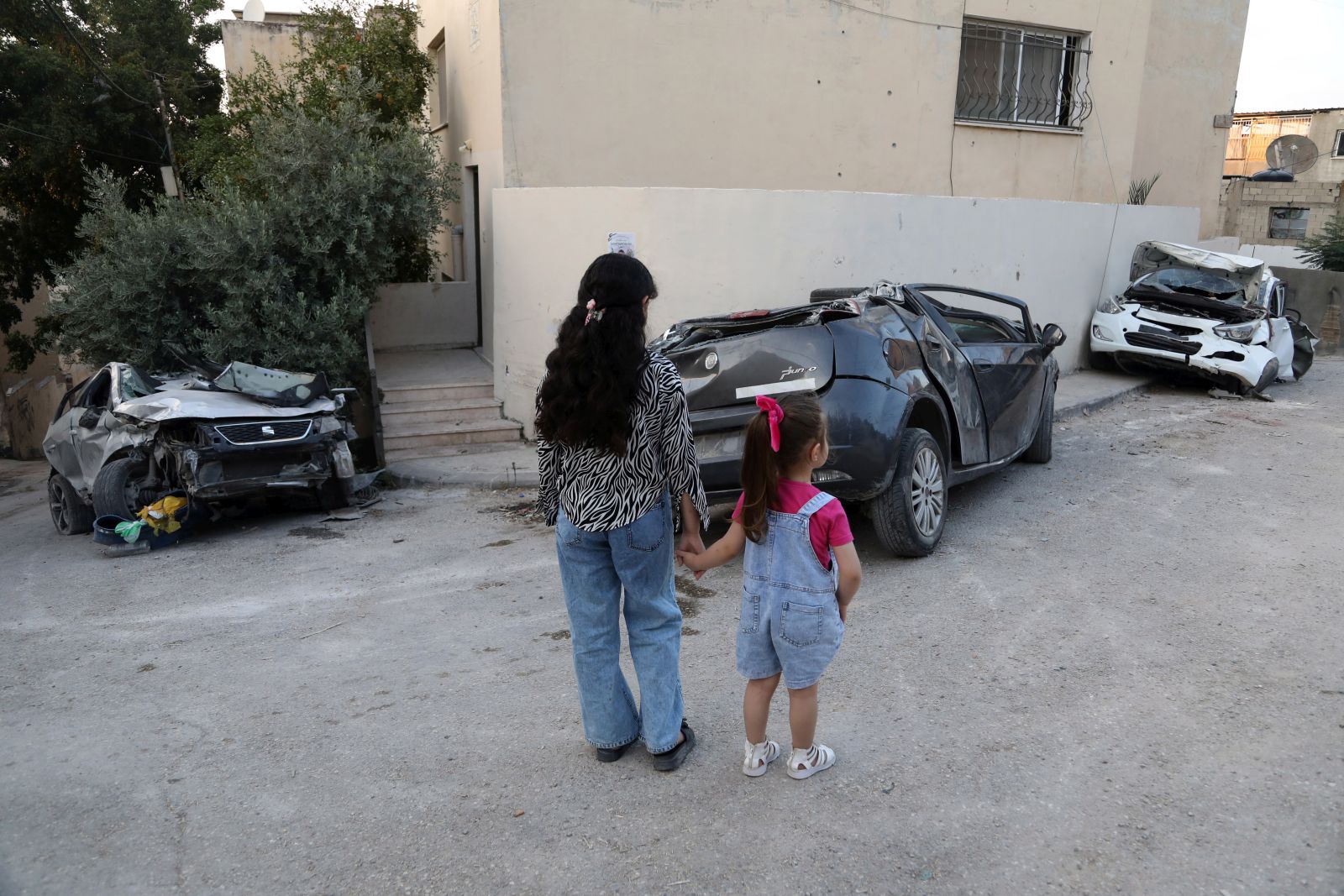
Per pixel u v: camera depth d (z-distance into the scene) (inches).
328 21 521.3
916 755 135.7
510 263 389.7
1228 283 468.8
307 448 297.4
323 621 205.6
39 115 579.8
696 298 363.3
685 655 175.6
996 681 158.6
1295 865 108.0
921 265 407.8
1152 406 423.2
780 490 123.3
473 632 194.4
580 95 411.8
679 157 433.7
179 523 283.6
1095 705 148.6
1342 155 1101.7
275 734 151.2
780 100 449.7
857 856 113.3
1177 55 617.3
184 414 280.8
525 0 395.5
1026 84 524.7
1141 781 126.5
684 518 129.9
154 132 646.5
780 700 155.8
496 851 117.5
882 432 207.2
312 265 395.2
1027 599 195.8
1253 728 139.3
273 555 264.2
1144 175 625.6
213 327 390.6
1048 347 296.0
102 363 400.5
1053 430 371.2
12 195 650.8
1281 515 249.3
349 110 409.4
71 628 209.5
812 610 122.3
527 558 247.4
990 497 277.0
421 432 382.6
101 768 141.6
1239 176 1005.2
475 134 459.2
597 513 123.7
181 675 178.2
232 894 110.7
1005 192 522.0
